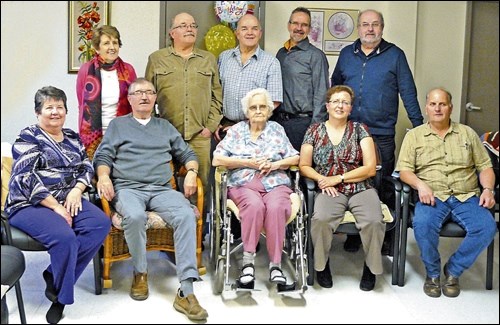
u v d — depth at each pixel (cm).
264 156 334
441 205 328
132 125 337
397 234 331
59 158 307
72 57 410
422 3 483
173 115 361
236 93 370
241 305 305
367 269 327
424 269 360
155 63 361
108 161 330
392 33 480
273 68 368
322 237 318
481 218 319
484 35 495
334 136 340
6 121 408
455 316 297
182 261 302
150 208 325
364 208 321
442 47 490
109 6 410
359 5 475
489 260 331
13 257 257
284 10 471
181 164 352
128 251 327
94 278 329
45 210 294
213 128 369
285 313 297
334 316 295
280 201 315
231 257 371
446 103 335
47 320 283
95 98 343
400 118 474
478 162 341
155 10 417
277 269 313
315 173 333
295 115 385
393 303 312
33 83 409
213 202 344
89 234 295
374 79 376
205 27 450
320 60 380
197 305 289
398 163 345
